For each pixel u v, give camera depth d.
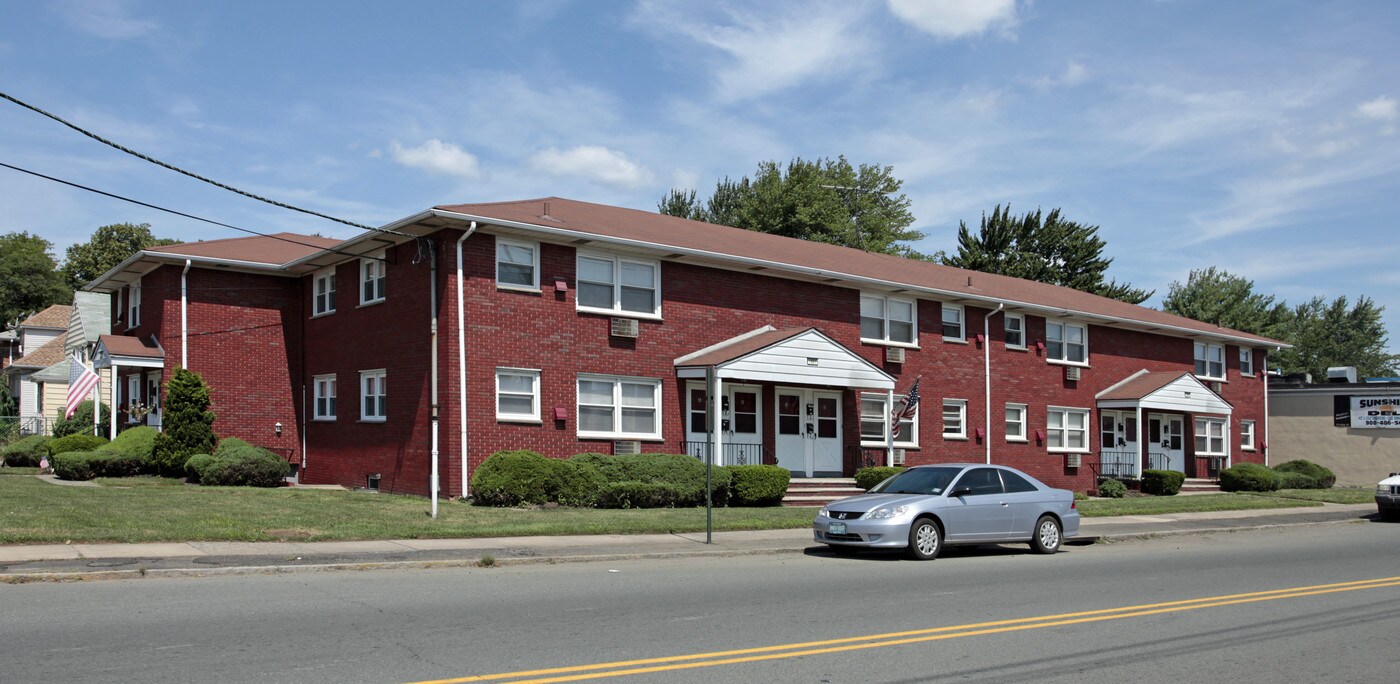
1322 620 10.76
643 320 24.42
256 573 12.84
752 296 26.61
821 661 8.38
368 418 24.98
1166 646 9.27
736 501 23.22
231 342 27.81
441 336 21.92
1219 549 18.83
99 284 31.14
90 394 33.38
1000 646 9.12
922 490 16.73
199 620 9.41
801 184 57.56
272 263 28.11
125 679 7.17
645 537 17.64
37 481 23.53
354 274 26.14
